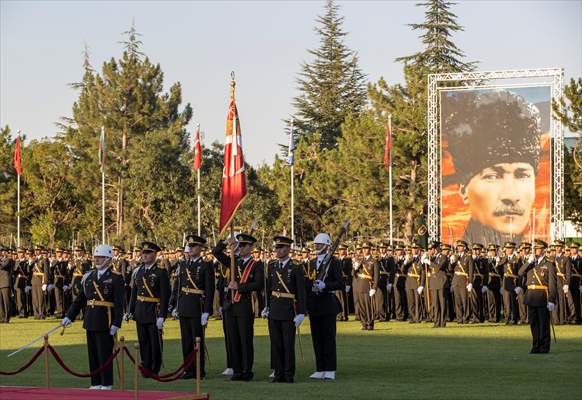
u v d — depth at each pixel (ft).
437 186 168.66
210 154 247.29
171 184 230.68
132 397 49.90
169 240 219.82
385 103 221.46
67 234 239.91
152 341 68.85
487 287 119.65
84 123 270.26
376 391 59.88
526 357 78.18
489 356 79.05
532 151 161.27
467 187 163.84
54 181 239.91
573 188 192.03
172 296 77.46
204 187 226.38
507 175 162.30
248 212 225.76
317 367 67.10
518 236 161.68
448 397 57.21
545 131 160.86
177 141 239.09
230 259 69.46
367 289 108.06
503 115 162.40
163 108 266.16
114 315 62.23
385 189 214.69
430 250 116.67
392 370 70.54
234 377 67.15
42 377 69.31
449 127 164.66
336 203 235.40
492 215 162.81
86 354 84.33
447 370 70.23
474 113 163.32
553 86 160.04
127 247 212.02
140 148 237.86
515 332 103.09
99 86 267.18
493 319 122.93
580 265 118.01
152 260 69.21
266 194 247.29
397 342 92.02
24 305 134.82
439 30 256.11
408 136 211.41
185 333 69.10
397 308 125.59
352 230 218.79
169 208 228.84
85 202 243.60
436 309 112.27
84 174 242.17
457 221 164.45
